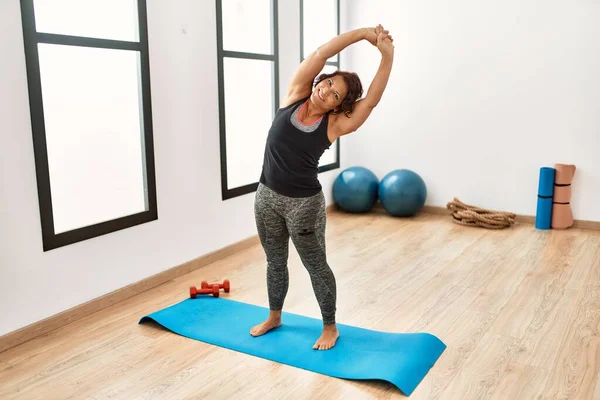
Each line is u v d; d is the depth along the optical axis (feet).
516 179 16.49
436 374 8.07
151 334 9.47
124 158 11.24
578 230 15.66
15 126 8.75
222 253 13.44
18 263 9.00
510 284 11.55
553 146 15.85
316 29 17.46
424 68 17.24
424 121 17.53
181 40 11.70
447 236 15.21
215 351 8.86
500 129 16.47
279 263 9.08
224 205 13.44
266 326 9.38
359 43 18.12
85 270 10.12
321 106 7.92
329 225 16.49
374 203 17.89
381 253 13.76
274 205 8.38
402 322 9.80
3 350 8.84
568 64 15.29
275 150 8.04
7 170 8.71
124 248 10.88
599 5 14.67
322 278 8.66
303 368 8.28
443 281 11.78
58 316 9.67
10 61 8.58
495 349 8.78
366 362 8.29
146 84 10.97
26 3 8.70
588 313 10.05
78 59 10.27
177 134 11.87
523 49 15.78
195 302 10.69
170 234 11.96
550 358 8.46
